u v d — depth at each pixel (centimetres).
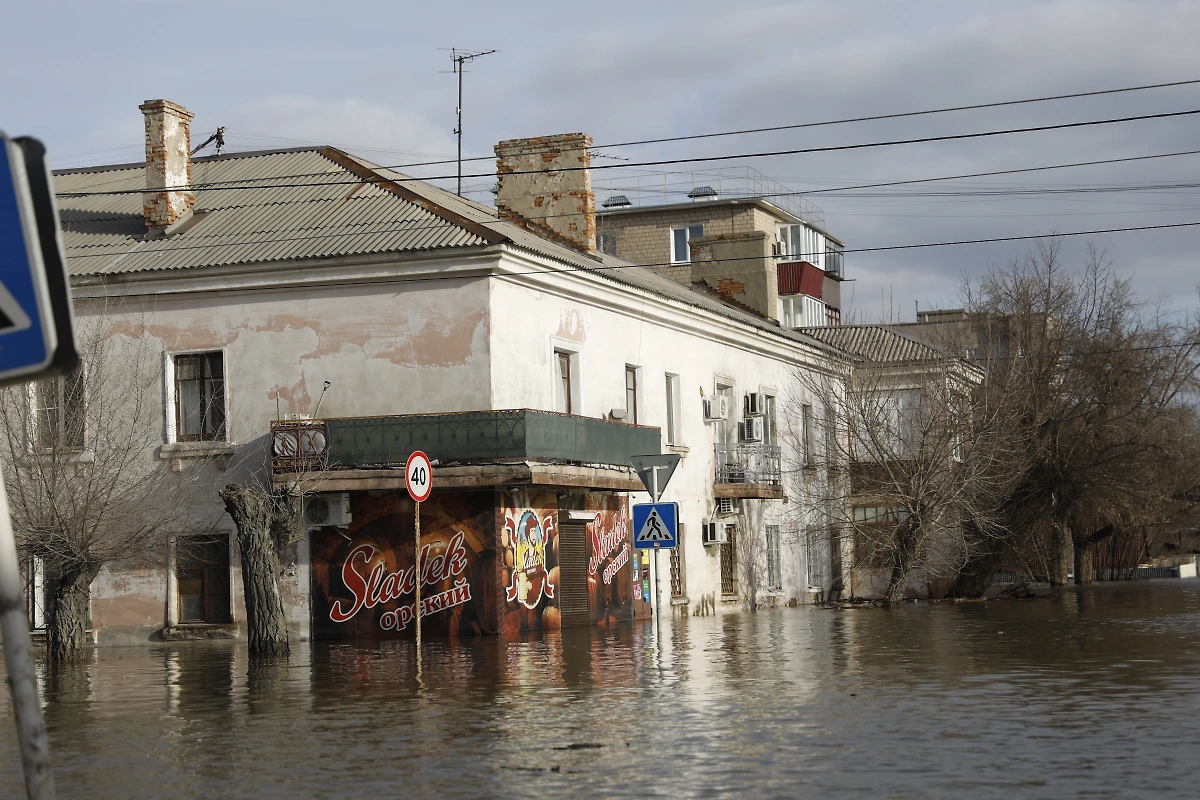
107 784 927
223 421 2641
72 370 400
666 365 3325
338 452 2511
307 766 980
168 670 1936
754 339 3819
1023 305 4728
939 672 1608
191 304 2653
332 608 2544
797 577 4144
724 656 1920
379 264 2562
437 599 2520
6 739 1185
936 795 817
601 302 2983
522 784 880
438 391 2547
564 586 2789
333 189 2853
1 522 444
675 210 6178
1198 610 3059
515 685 1529
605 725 1163
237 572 2605
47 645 2252
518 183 3475
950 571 4244
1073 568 5856
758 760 960
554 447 2561
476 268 2530
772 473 3841
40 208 397
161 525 2439
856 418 3928
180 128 2872
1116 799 799
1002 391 4197
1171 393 5053
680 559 3353
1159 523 5819
